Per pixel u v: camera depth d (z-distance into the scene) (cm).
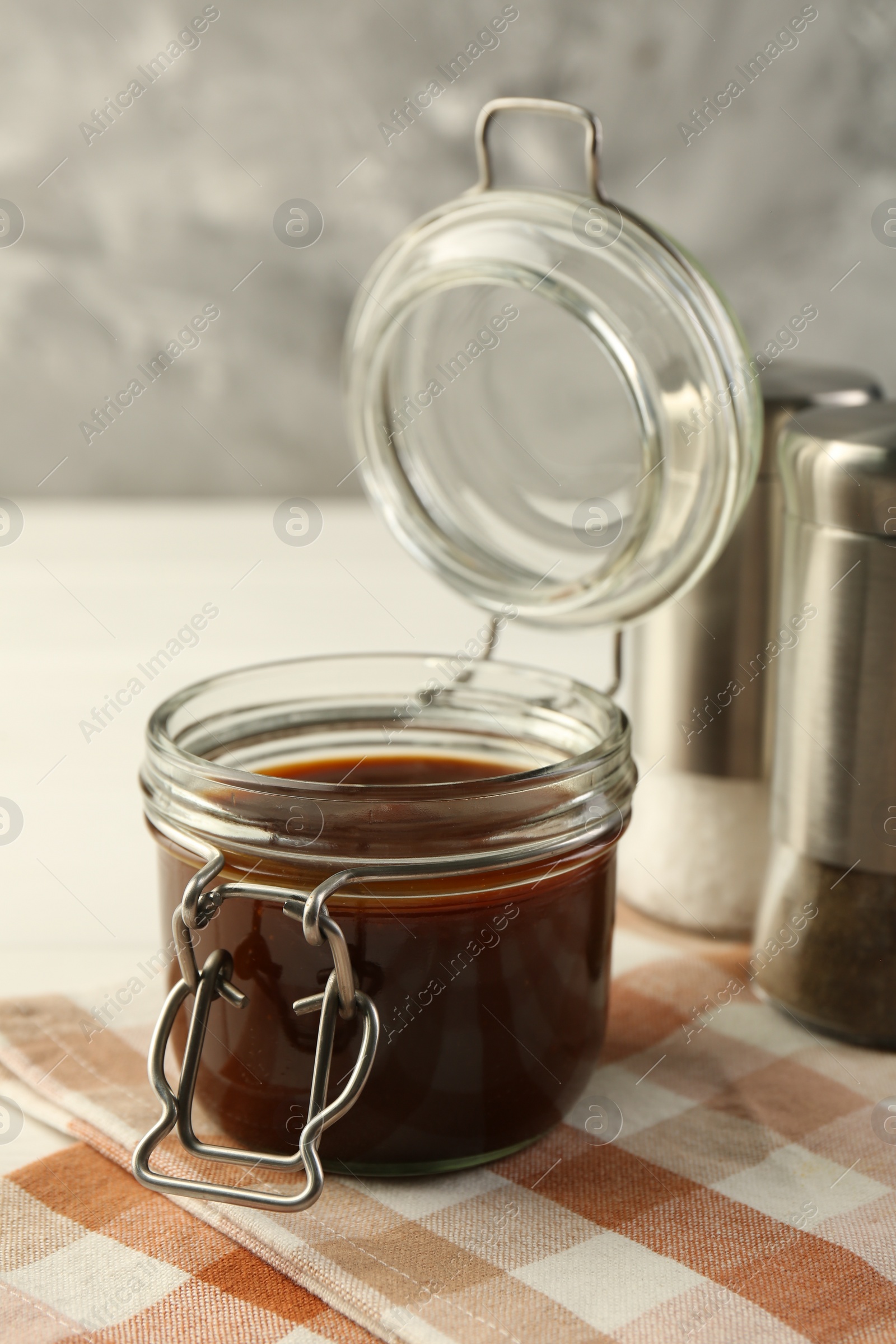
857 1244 59
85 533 129
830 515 63
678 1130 63
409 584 118
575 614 69
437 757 66
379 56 120
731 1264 58
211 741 64
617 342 65
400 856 58
